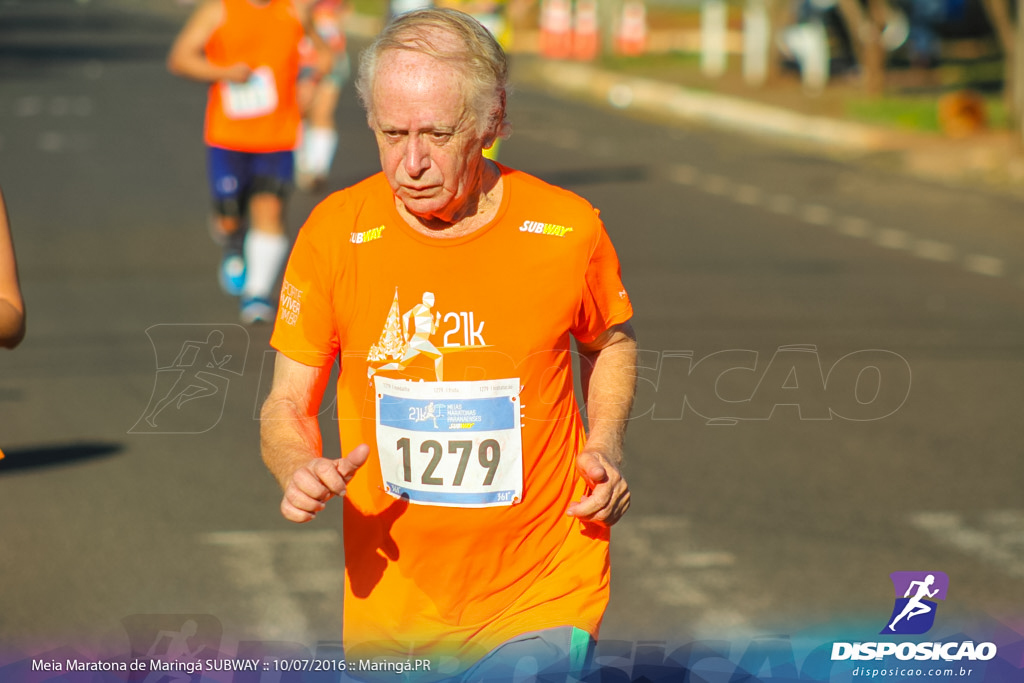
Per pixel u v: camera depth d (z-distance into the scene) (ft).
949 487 76.79
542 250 35.27
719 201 181.47
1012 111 222.07
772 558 66.33
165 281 127.34
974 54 374.02
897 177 206.28
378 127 33.86
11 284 32.78
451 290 35.19
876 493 75.61
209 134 111.34
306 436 36.04
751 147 241.55
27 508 71.41
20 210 165.17
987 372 100.17
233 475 76.69
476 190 35.27
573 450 37.19
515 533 36.42
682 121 282.56
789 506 73.46
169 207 169.17
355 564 37.24
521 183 35.86
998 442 84.79
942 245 152.87
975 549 67.56
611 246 36.70
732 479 77.66
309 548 67.00
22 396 91.25
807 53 324.80
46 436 83.46
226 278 116.57
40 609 58.85
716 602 61.00
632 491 75.66
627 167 213.25
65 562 64.44
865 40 302.86
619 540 68.59
